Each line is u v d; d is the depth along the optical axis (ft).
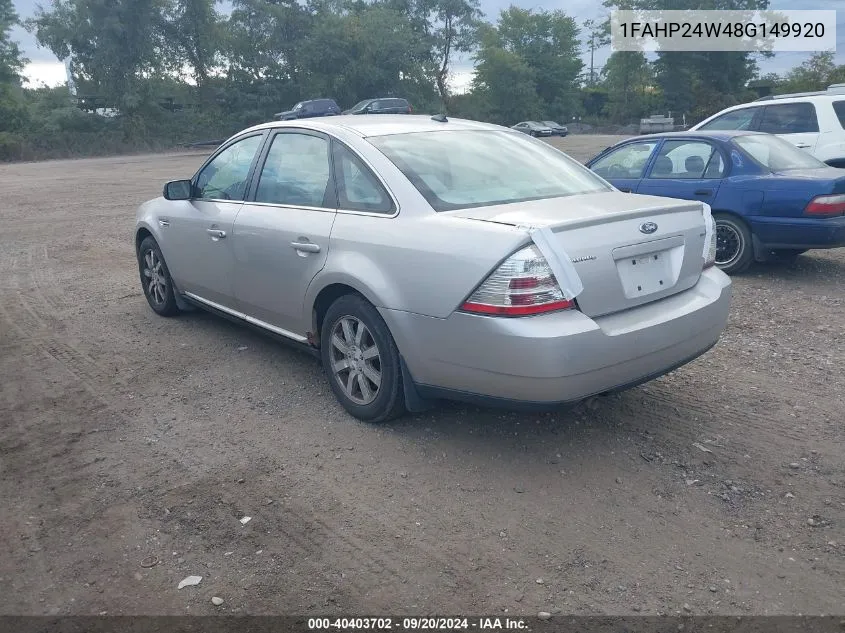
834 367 17.12
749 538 10.77
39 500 12.16
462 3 229.04
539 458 13.07
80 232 40.75
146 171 94.68
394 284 12.91
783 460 12.87
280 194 16.31
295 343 16.22
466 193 13.71
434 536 10.94
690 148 27.22
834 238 24.14
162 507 11.85
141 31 167.53
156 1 168.25
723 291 13.92
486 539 10.84
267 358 18.35
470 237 11.97
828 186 23.85
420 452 13.38
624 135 183.01
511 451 13.33
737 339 19.35
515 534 10.94
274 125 17.31
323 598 9.70
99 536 11.13
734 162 25.93
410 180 13.62
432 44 226.17
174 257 20.06
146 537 11.08
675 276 13.25
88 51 169.68
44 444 14.11
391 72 193.47
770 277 26.00
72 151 154.30
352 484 12.39
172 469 13.04
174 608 9.57
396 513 11.53
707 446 13.39
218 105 182.91
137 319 22.15
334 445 13.73
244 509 11.74
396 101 131.75
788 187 24.44
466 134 16.02
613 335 11.78
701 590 9.71
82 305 24.12
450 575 10.09
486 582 9.93
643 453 13.17
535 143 16.89
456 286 11.93
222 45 179.01
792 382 16.28
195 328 20.99
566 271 11.48
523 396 11.68
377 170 14.07
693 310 13.07
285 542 10.88
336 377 14.82
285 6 186.70
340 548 10.71
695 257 13.67
